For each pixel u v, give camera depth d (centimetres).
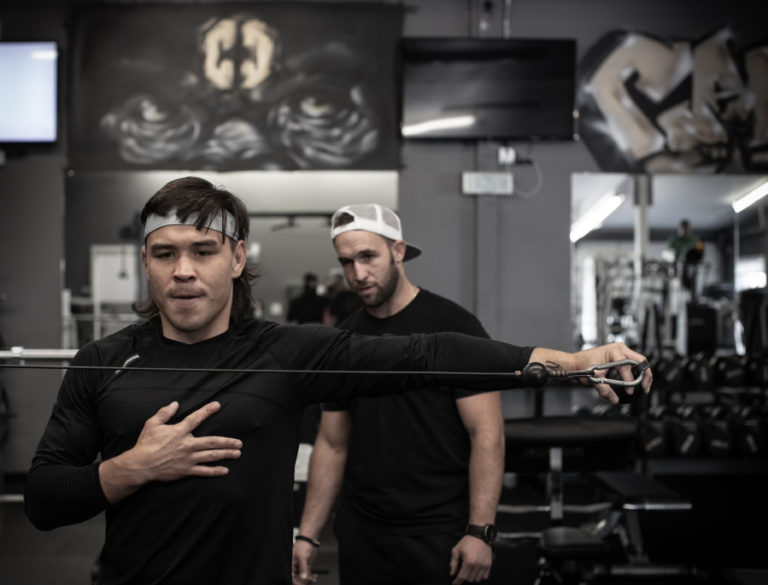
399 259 194
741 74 559
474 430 181
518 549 361
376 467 183
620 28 557
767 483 541
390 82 549
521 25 555
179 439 107
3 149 552
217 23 547
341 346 122
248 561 112
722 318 730
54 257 557
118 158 550
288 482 118
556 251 557
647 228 796
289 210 1028
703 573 327
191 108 547
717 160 559
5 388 420
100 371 117
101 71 549
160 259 115
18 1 548
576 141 557
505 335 556
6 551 236
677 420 526
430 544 178
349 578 189
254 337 122
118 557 111
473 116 537
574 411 612
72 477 109
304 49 548
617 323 681
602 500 412
